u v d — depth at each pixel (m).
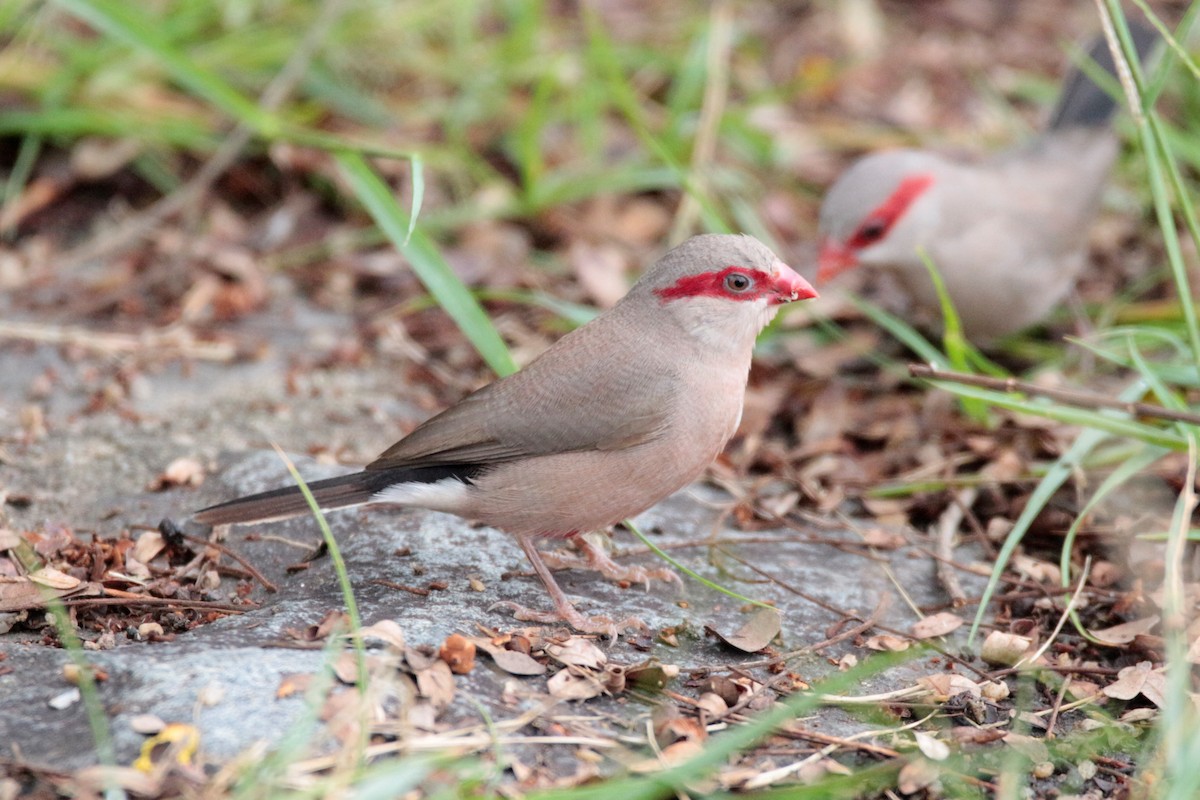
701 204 11.93
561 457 8.48
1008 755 7.45
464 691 7.32
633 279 13.63
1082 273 14.23
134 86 14.51
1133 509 10.06
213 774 6.43
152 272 13.38
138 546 9.09
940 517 10.29
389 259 13.90
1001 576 9.59
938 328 13.23
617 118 15.87
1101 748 7.63
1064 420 9.27
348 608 7.77
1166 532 9.49
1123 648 8.61
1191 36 15.73
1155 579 9.30
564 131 15.63
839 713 7.77
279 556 9.23
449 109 15.30
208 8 15.25
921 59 17.73
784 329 13.27
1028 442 10.95
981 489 10.50
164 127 14.13
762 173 15.30
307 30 15.22
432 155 14.48
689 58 15.59
